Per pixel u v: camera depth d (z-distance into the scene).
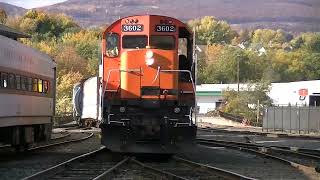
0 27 60.03
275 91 156.50
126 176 22.95
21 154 34.44
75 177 22.42
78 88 95.94
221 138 59.06
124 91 30.30
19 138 32.91
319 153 38.59
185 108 30.56
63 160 30.28
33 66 33.81
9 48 28.95
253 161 31.66
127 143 29.88
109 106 30.55
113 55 31.25
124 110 30.30
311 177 23.94
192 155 35.34
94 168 25.81
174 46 30.89
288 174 25.08
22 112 31.34
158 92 30.22
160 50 30.52
